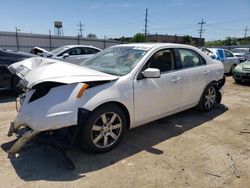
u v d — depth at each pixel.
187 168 3.14
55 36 26.47
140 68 3.74
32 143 3.71
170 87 4.17
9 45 24.22
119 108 3.48
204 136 4.16
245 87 8.98
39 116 2.90
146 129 4.41
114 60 4.08
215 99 5.62
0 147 3.61
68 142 3.12
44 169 3.06
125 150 3.58
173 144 3.83
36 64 3.56
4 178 2.86
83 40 28.19
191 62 4.82
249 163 3.29
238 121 4.95
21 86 3.35
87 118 3.18
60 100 2.95
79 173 2.98
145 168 3.12
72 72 3.18
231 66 12.27
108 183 2.80
